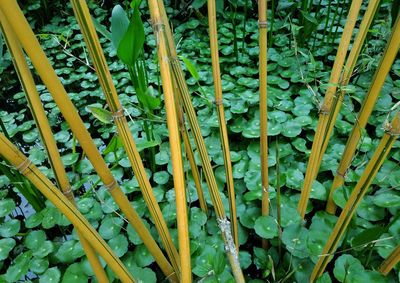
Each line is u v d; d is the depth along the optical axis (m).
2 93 1.62
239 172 0.91
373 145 0.93
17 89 1.65
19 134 1.32
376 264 0.67
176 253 0.64
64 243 0.78
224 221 0.55
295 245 0.66
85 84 1.47
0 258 0.79
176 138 0.39
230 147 1.04
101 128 1.20
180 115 0.64
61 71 1.59
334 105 0.59
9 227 0.85
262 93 0.61
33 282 0.76
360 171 0.85
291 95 1.25
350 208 0.50
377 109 1.04
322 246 0.66
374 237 0.59
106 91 0.45
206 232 0.78
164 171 0.96
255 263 0.71
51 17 2.12
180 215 0.41
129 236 0.76
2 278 0.74
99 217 0.84
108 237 0.78
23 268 0.75
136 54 0.57
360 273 0.61
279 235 0.68
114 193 0.51
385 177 0.78
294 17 1.68
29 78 0.41
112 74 1.51
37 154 1.08
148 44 1.61
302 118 1.04
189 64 0.59
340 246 0.70
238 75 1.35
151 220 0.82
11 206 0.90
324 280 0.62
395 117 0.40
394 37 0.46
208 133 1.05
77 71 1.60
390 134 0.41
